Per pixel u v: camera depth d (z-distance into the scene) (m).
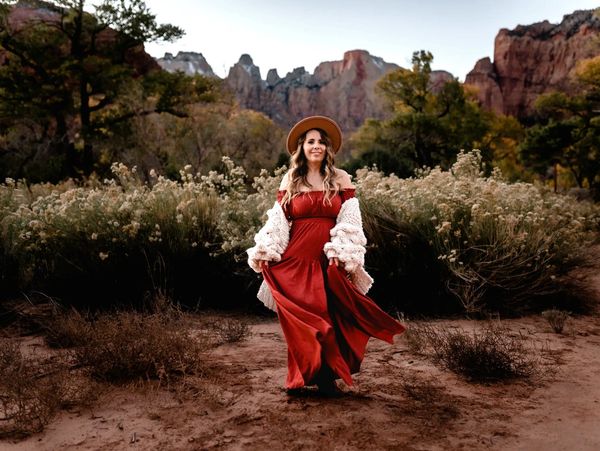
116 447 2.69
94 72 31.95
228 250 6.11
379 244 6.14
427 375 3.88
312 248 3.46
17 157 26.05
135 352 3.73
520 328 5.34
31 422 2.89
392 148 43.03
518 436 2.87
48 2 32.59
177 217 5.98
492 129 51.22
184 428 2.92
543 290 6.25
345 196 3.60
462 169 7.62
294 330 3.27
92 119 34.25
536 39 141.38
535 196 7.14
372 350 4.59
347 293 3.32
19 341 4.71
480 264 5.85
